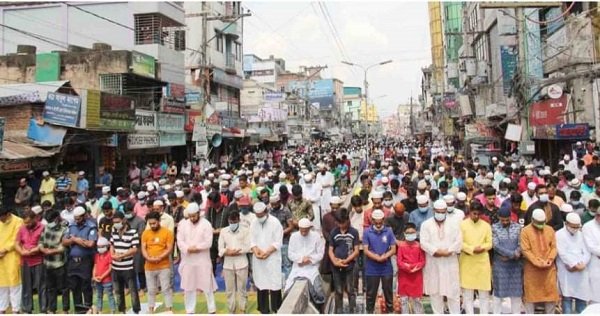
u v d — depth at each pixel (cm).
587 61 1730
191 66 3225
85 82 2164
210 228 846
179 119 2545
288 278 803
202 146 2125
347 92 11112
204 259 845
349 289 806
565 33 1828
